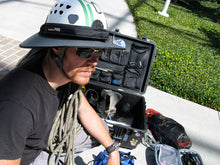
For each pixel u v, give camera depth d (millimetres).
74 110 1282
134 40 2324
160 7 8664
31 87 934
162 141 2307
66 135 1274
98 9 973
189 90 3438
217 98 3486
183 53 4992
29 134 983
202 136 2742
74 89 1233
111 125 2000
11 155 870
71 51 909
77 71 975
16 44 3547
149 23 6328
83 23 887
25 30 4059
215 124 3023
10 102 843
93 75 2424
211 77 4285
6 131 821
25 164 1207
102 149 2215
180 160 2098
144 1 8773
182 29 7137
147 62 2385
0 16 4270
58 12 910
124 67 2402
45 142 1264
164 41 5387
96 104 2398
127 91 2479
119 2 7375
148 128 2453
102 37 910
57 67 978
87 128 1437
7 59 3104
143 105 2324
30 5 5145
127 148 2264
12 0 5145
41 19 4645
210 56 5492
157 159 2076
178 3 12000
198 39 6672
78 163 2008
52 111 1084
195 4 12914
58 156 1336
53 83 1031
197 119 3021
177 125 2352
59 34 880
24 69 975
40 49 1062
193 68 4434
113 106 2395
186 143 2281
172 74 3832
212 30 8258
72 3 910
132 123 2480
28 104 895
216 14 11758
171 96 3352
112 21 5594
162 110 2992
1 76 2750
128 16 6312
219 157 2506
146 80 2430
